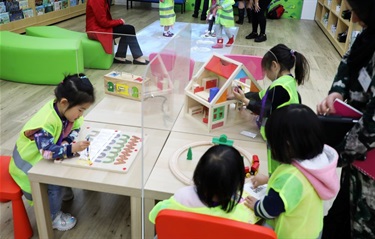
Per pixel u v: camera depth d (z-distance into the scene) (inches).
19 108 124.2
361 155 47.7
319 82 157.9
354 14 49.3
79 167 60.3
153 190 55.0
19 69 142.4
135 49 118.0
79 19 269.4
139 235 61.3
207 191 40.8
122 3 334.3
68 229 72.1
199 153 65.3
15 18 202.1
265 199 44.4
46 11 234.8
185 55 93.0
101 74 115.3
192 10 316.2
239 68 73.8
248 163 62.3
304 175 43.3
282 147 43.1
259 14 220.8
